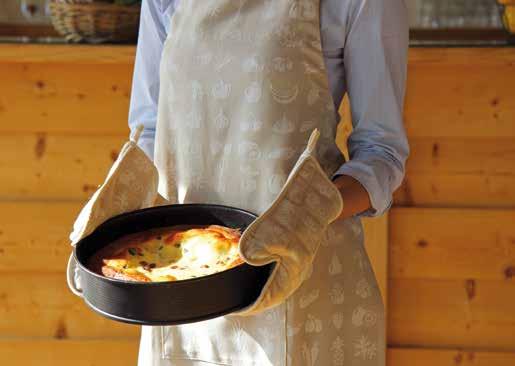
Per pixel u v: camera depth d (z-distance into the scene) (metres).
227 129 1.55
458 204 2.62
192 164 1.60
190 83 1.58
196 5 1.59
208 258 1.39
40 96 2.61
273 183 1.52
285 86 1.50
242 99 1.53
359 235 1.64
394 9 1.51
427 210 2.61
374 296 1.63
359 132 1.56
